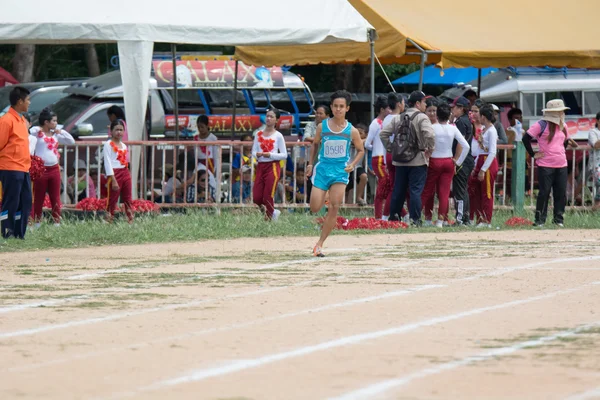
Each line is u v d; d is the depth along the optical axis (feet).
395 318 55.52
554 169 128.77
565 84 207.00
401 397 36.09
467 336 49.55
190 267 83.56
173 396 36.42
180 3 132.57
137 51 128.47
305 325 53.11
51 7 127.03
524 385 38.19
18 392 37.11
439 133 124.06
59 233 110.63
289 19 135.23
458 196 127.34
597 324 53.31
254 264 85.81
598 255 93.04
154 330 51.60
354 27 137.69
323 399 35.86
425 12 160.76
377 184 129.59
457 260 88.63
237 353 45.06
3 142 103.76
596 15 169.07
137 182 135.95
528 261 87.56
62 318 55.83
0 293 66.95
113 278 75.72
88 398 36.11
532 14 165.27
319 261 88.17
